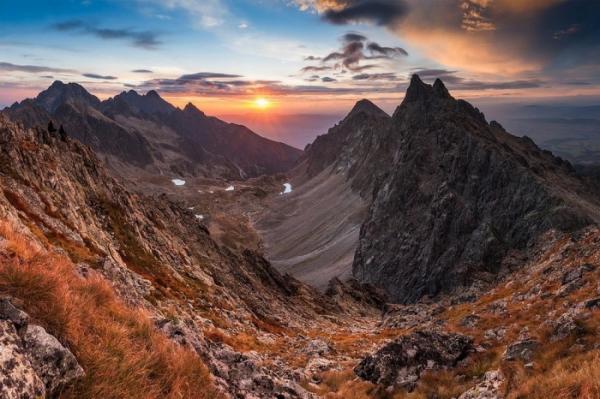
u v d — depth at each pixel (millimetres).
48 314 7684
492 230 189625
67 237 37000
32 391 5891
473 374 21047
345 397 20766
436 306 86875
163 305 34281
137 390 7738
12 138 49000
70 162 65188
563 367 15578
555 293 37875
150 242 64312
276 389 15195
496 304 49594
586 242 57219
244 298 72375
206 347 15750
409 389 21312
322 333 64188
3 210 24562
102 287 10906
